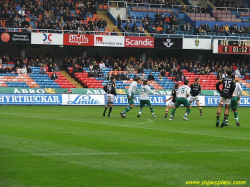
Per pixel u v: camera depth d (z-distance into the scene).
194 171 16.17
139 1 87.56
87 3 81.44
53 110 48.25
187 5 87.81
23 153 19.36
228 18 87.69
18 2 76.50
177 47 75.50
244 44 76.94
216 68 79.75
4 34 68.00
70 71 73.25
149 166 16.92
